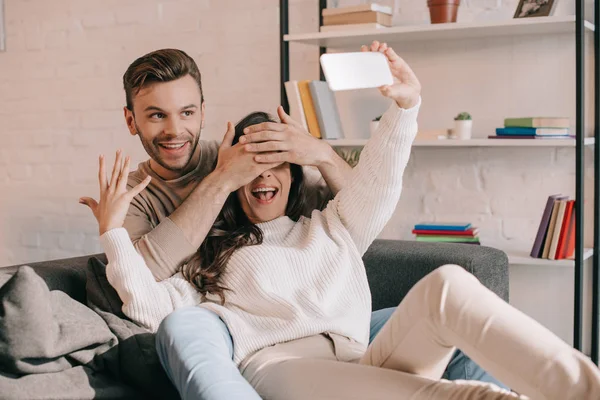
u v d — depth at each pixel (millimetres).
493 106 3002
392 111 1800
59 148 3832
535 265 2986
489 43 2988
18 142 3932
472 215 3076
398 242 2248
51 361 1438
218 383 1364
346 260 1828
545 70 2908
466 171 3076
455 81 3057
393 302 2123
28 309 1380
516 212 3006
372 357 1505
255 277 1751
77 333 1479
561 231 2668
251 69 3381
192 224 1843
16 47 3900
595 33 2609
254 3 3354
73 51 3762
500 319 1276
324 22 2953
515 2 2928
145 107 1974
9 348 1366
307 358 1547
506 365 1250
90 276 1773
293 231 1916
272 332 1672
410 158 3166
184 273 1836
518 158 2990
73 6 3744
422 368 1441
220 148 1931
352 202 1868
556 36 2879
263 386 1518
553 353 1219
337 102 3215
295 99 2947
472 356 1307
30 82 3879
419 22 3080
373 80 1598
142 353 1579
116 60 3666
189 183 2098
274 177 1916
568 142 2584
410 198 3178
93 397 1456
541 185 2961
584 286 2840
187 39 3502
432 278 1355
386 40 3059
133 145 3656
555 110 2904
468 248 2160
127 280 1681
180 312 1598
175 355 1463
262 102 3369
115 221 1726
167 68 1962
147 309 1692
